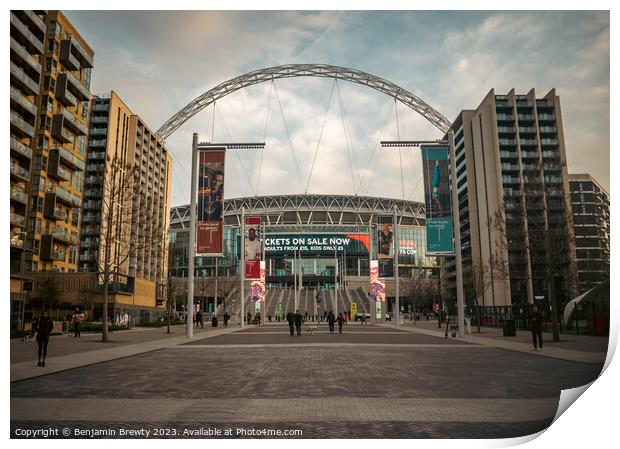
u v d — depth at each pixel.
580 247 53.44
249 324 71.44
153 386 13.39
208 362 19.41
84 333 43.34
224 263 135.75
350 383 13.86
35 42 62.09
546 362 19.00
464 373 15.89
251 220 58.72
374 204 184.88
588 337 32.88
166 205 124.69
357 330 48.28
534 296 86.38
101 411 10.23
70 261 72.69
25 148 57.22
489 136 102.81
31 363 18.38
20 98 60.12
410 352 23.44
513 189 99.06
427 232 35.16
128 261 86.38
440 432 8.70
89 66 78.75
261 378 14.87
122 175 48.66
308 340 32.56
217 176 34.44
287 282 144.12
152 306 75.69
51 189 68.38
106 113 96.50
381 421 9.39
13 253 56.22
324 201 181.38
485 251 101.62
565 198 40.28
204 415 9.89
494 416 9.79
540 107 101.75
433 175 35.31
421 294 98.06
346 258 146.62
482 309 55.12
